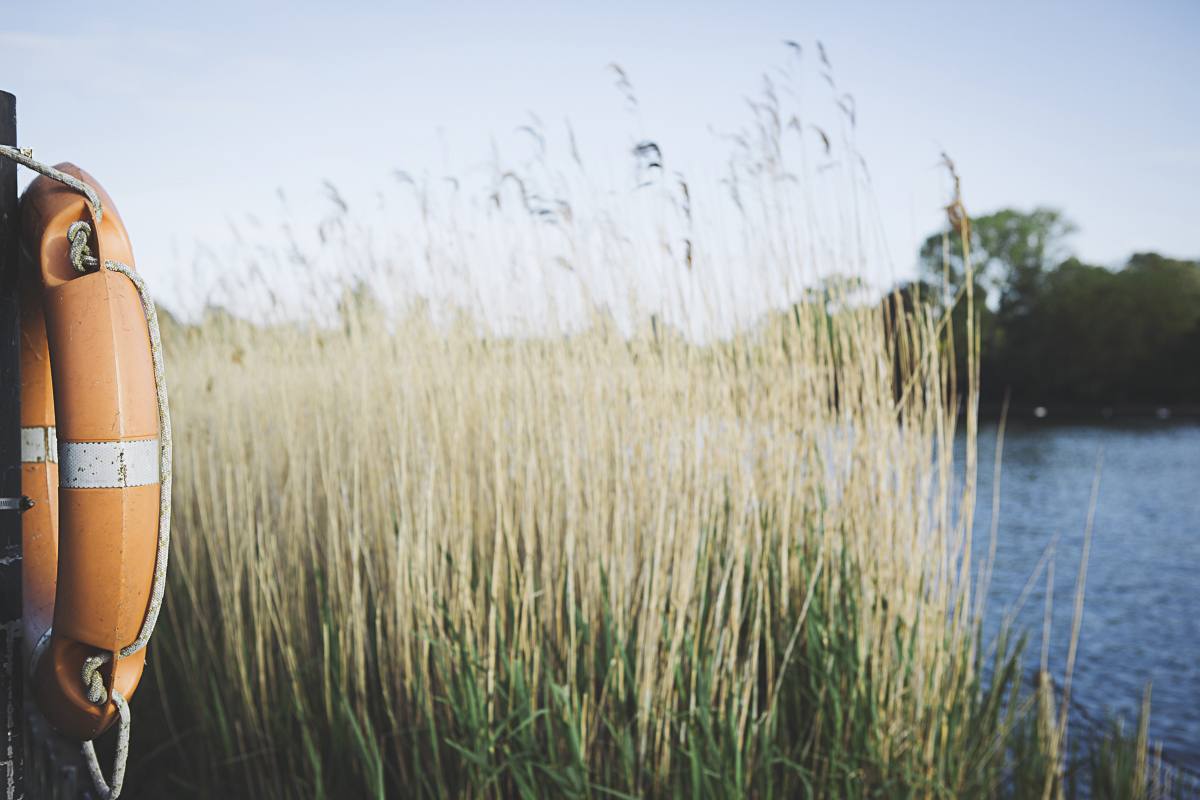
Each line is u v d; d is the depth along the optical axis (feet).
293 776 9.10
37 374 4.36
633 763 7.77
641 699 7.77
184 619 12.26
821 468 9.27
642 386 9.15
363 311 12.02
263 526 10.80
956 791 8.52
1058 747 10.55
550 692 8.18
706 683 7.79
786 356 9.70
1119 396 175.11
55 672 3.72
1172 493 56.90
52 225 3.68
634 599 8.51
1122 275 181.16
